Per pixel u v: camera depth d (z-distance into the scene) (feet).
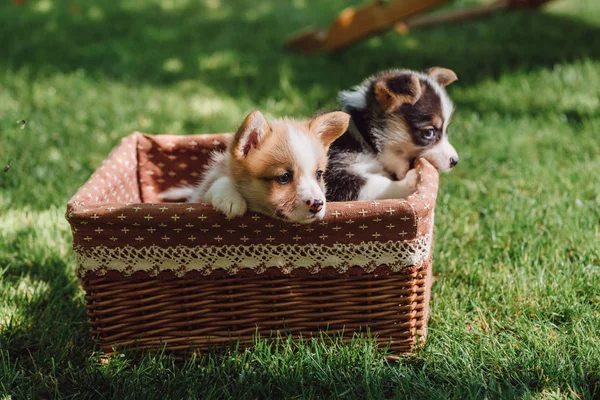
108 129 7.25
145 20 11.80
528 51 9.41
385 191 4.92
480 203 5.90
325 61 9.54
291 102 8.04
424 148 5.07
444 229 5.57
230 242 4.43
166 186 5.40
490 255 5.33
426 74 5.30
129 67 9.34
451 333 4.74
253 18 12.07
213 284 4.51
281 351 4.60
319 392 4.42
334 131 4.69
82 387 4.45
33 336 4.79
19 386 4.46
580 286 5.01
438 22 11.13
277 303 4.55
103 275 4.46
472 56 9.39
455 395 4.34
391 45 10.16
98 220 4.37
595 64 8.65
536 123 7.07
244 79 8.93
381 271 4.47
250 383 4.45
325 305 4.55
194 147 5.37
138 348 4.60
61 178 6.31
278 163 4.40
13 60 9.40
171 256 4.45
